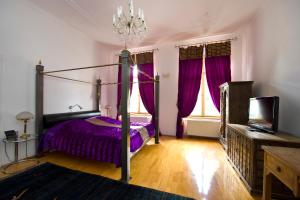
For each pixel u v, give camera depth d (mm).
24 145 2957
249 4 2965
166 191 2000
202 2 2873
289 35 2244
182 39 4637
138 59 5219
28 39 2971
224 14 3301
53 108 3516
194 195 1921
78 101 4234
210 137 4547
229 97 3262
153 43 4945
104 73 5340
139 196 1894
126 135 2242
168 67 4961
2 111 2611
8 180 2225
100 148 2588
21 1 2834
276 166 1328
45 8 3129
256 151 1908
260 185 1901
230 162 2824
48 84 3402
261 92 3133
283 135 2066
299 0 2047
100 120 3875
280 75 2461
